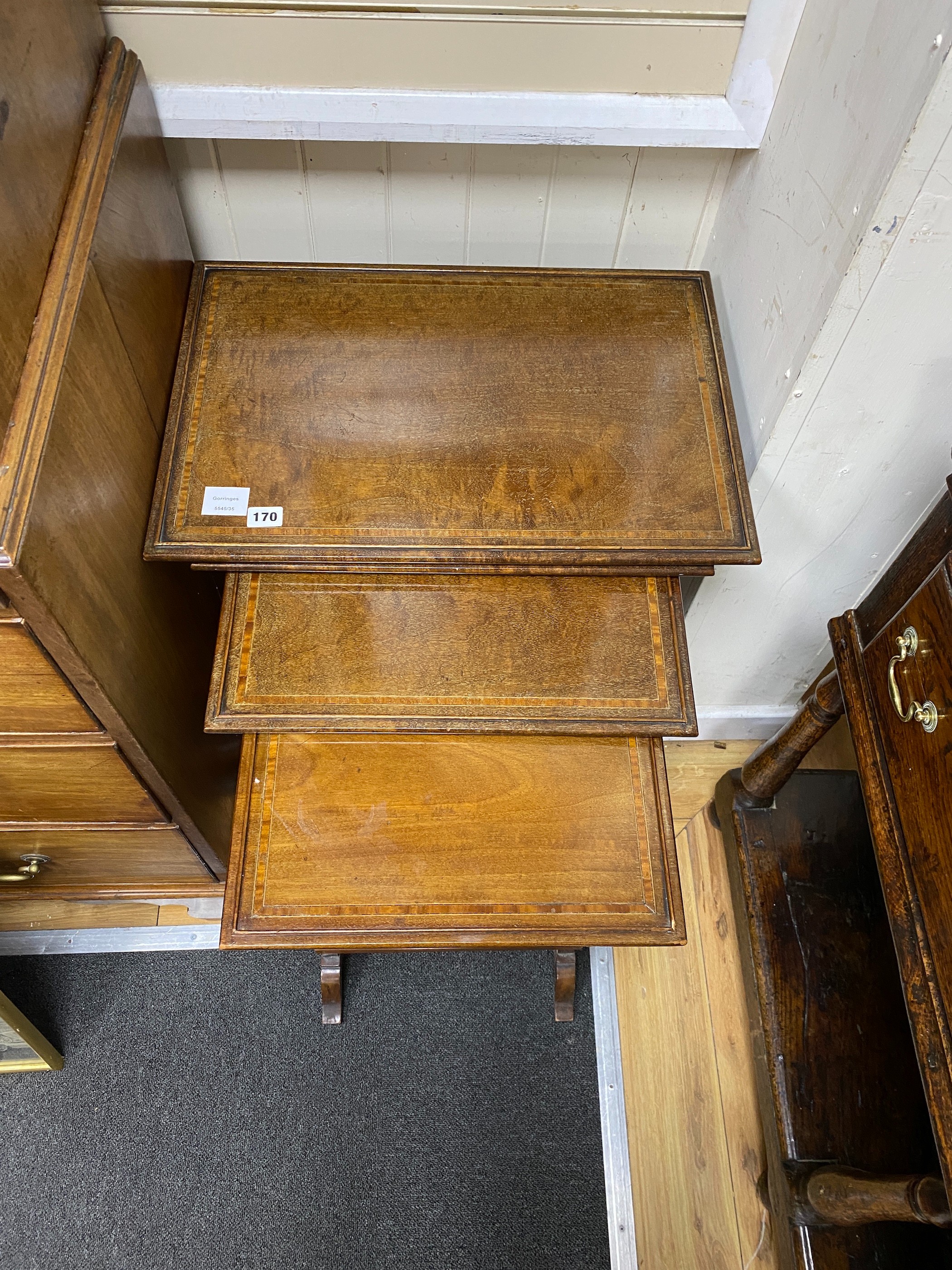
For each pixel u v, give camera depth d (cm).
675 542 84
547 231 103
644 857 81
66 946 118
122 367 77
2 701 75
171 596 92
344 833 80
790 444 91
